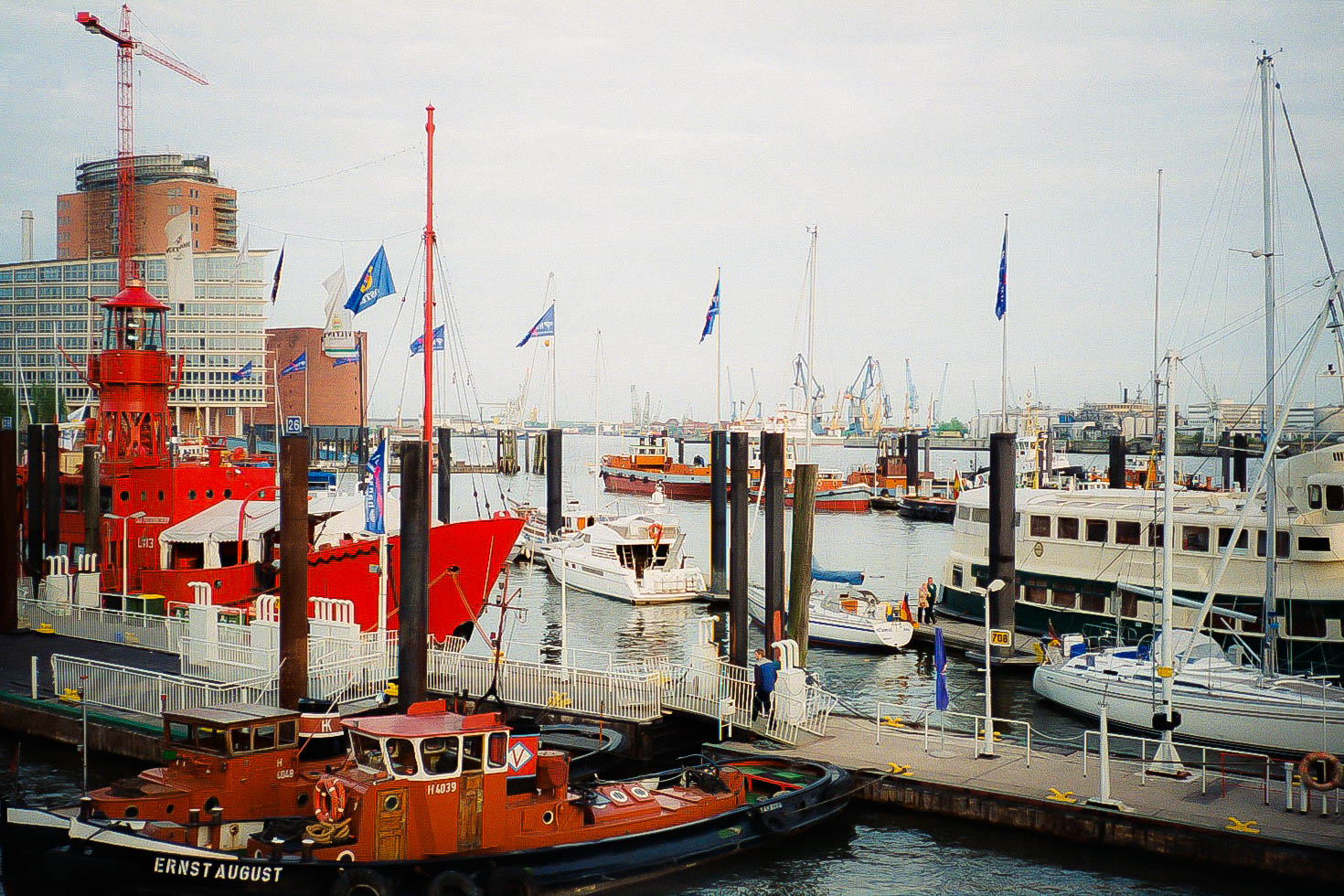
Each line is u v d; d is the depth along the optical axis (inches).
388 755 763.4
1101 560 1705.2
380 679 1258.6
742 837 908.6
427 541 1078.4
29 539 1990.7
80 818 748.0
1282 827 869.8
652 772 1117.7
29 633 1533.0
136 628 1443.2
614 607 2395.4
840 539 3720.5
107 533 1734.7
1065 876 877.8
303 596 1160.8
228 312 6875.0
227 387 6899.6
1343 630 1453.0
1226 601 1537.9
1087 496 1844.2
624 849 841.5
